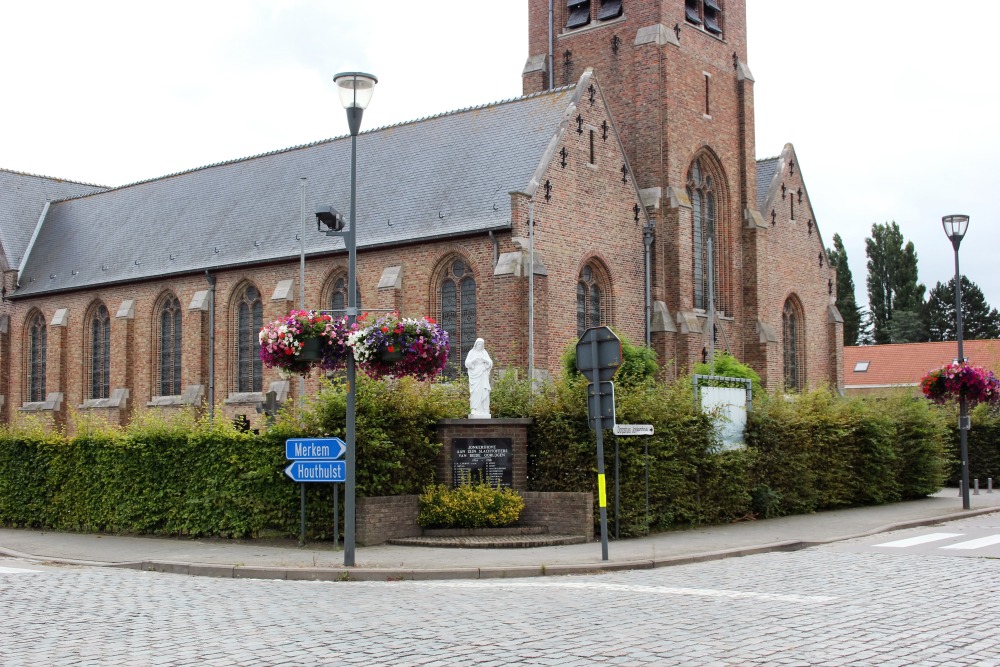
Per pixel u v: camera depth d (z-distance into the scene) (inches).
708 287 1742.1
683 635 475.5
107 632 501.0
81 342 2237.9
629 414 953.5
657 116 1818.4
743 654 433.4
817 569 716.7
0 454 1173.7
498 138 1737.2
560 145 1611.7
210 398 1988.2
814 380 2155.5
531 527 912.9
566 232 1611.7
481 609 557.3
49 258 2391.7
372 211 1802.4
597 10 1929.1
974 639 458.6
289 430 911.0
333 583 700.0
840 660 420.2
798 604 559.2
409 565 751.7
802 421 1183.6
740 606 556.1
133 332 2146.9
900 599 571.2
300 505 906.7
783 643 454.6
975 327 4180.6
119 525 1047.0
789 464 1158.3
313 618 535.5
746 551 836.0
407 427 925.2
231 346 1985.7
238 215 2071.9
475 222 1603.1
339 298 1801.2
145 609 570.3
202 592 643.5
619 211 1727.4
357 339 793.6
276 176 2095.2
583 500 903.1
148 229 2239.2
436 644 462.0
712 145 1931.6
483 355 964.6
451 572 721.0
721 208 1973.4
